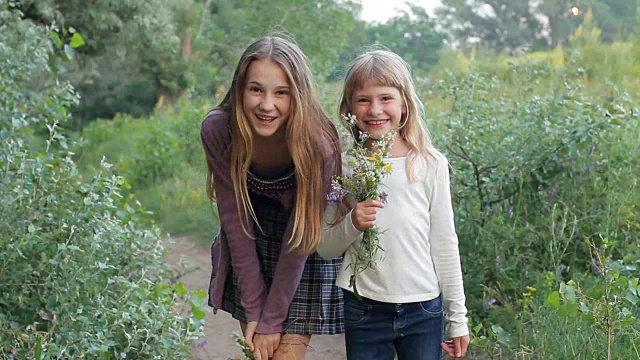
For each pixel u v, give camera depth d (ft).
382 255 10.66
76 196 14.23
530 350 14.53
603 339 13.94
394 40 81.66
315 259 11.68
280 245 11.73
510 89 24.79
